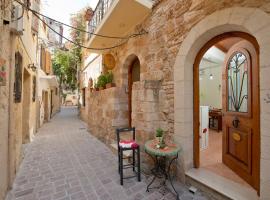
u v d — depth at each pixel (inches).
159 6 137.1
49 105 477.7
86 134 272.8
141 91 135.4
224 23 84.9
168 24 126.0
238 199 80.4
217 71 270.8
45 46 367.9
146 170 125.5
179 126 112.5
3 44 85.5
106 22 171.9
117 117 189.0
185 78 109.6
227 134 119.5
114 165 140.1
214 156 139.8
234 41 160.9
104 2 206.2
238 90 109.1
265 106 70.2
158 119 133.3
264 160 70.7
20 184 108.5
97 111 243.0
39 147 194.7
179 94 112.6
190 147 111.9
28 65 201.0
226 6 85.6
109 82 232.1
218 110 249.1
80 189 102.4
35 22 222.4
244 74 103.6
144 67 159.0
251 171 92.3
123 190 101.1
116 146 171.5
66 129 322.3
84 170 130.0
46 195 96.2
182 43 110.7
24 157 159.2
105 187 104.7
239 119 104.7
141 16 159.6
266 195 70.2
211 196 91.7
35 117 278.1
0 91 83.9
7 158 100.0
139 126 137.7
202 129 158.7
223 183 95.0
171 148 101.2
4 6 84.2
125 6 144.7
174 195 95.4
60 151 179.2
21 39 139.6
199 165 115.2
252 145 92.5
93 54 337.4
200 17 99.0
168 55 125.9
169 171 114.7
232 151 113.8
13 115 105.7
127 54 191.5
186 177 108.1
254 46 84.0
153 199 91.9
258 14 72.8
